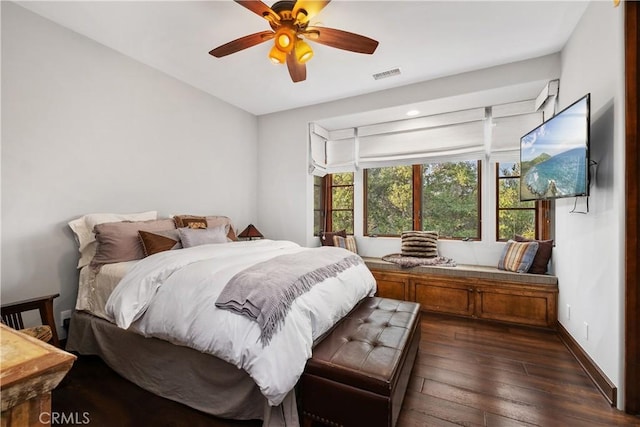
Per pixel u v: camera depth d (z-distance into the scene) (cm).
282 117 425
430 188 402
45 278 225
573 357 227
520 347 245
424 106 344
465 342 256
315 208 458
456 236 386
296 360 139
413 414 162
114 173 268
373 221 439
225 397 159
